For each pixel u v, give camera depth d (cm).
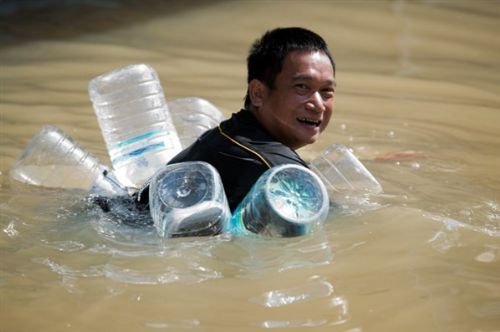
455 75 1480
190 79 1400
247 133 769
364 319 607
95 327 602
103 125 940
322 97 783
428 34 1748
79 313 623
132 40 1653
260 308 624
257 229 721
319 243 728
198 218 718
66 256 723
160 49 1591
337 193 850
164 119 936
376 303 629
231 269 683
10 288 662
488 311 617
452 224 779
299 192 725
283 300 634
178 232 727
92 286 663
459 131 1173
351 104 1294
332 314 614
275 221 711
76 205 850
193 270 683
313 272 676
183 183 733
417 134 1156
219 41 1655
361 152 1074
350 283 660
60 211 838
